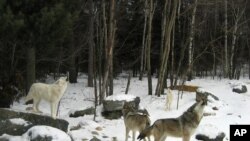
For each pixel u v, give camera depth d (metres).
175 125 11.61
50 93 13.12
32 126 11.80
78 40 29.30
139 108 17.80
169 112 19.27
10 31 16.17
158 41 35.53
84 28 29.73
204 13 35.34
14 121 11.75
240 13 38.91
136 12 34.09
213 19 40.03
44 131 10.91
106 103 17.83
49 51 20.98
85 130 13.96
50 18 16.50
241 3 37.81
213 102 21.20
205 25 37.47
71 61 29.91
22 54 20.80
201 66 40.19
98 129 14.59
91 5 25.72
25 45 18.34
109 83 23.00
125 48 35.50
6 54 19.88
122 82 31.14
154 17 34.66
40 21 16.56
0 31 16.09
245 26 39.06
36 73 24.89
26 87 20.66
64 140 10.88
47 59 22.42
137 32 35.41
